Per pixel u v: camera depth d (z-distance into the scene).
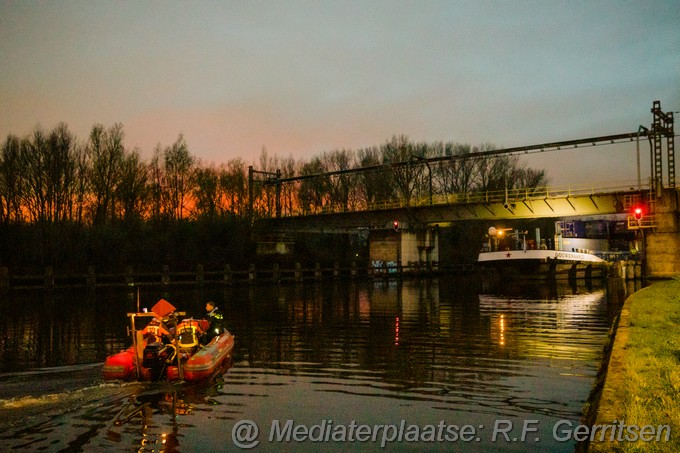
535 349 15.14
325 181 86.00
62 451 7.58
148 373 11.47
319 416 9.09
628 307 17.05
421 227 63.25
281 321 22.31
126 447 7.71
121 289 42.00
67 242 50.31
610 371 8.62
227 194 72.00
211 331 14.79
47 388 10.77
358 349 15.42
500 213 54.16
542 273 49.09
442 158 56.53
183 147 68.56
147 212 63.78
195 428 8.50
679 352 9.84
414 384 11.20
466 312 25.48
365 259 70.50
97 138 59.97
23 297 36.06
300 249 68.62
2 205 51.78
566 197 49.03
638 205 41.53
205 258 56.75
